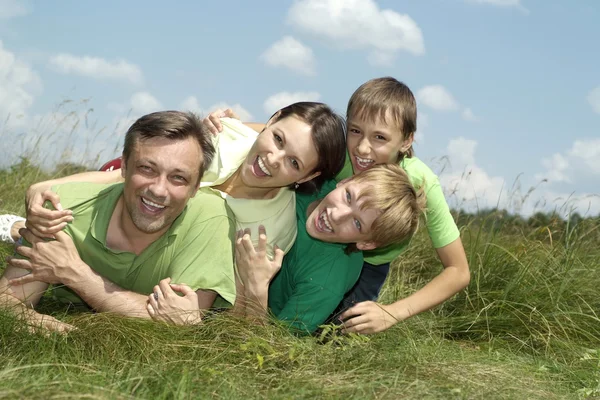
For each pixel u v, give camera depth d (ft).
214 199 12.34
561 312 16.46
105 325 11.14
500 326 16.40
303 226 13.20
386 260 14.94
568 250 19.38
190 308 11.64
